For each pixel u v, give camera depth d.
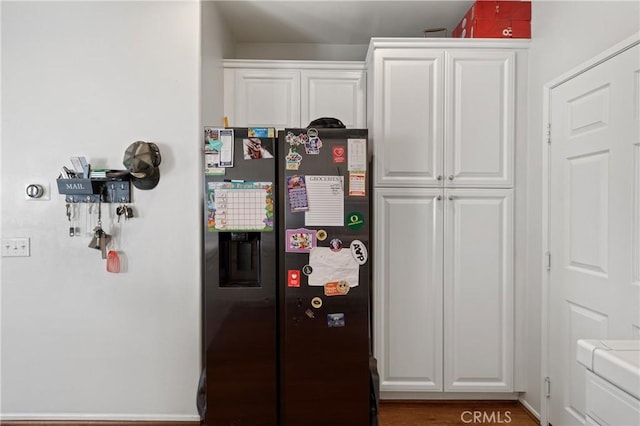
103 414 1.97
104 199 1.93
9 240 1.95
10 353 1.96
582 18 1.65
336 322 1.77
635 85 1.37
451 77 2.08
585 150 1.63
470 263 2.09
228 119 2.38
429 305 2.09
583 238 1.65
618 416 0.77
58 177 1.95
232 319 1.76
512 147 2.09
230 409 1.77
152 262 1.96
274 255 1.76
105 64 1.95
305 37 2.74
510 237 2.09
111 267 1.94
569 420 1.74
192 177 1.96
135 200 1.95
